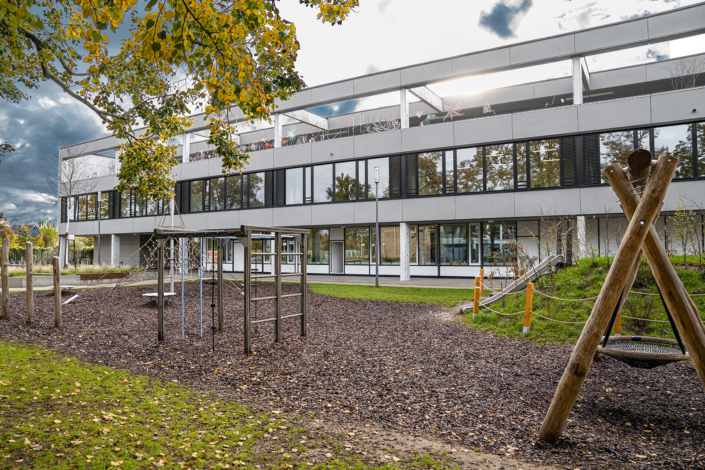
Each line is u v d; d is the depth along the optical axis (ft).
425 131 71.56
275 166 86.58
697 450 12.73
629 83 72.59
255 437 12.88
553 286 37.47
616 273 13.30
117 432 12.64
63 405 14.82
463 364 22.33
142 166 30.83
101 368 20.38
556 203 61.21
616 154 58.03
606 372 20.84
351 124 93.81
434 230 79.20
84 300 42.73
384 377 20.01
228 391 17.70
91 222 115.96
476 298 35.27
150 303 41.65
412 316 37.60
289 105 83.66
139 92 26.53
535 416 15.46
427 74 71.31
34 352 22.91
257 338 28.09
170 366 21.44
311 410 15.67
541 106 83.92
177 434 12.80
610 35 58.39
